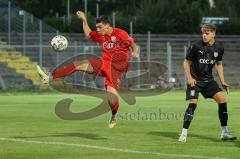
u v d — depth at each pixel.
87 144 25.62
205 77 26.47
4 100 60.50
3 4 88.81
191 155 22.42
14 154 22.64
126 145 25.31
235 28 114.12
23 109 48.34
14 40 86.69
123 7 142.12
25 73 81.44
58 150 23.73
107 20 28.08
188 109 26.33
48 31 88.12
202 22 119.38
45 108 49.47
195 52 26.16
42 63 83.25
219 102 26.72
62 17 122.81
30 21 87.62
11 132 30.67
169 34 108.50
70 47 83.19
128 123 35.97
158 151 23.50
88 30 28.41
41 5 136.12
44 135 29.22
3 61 82.38
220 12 131.75
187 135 29.17
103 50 28.33
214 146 24.95
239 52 103.19
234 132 30.70
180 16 116.69
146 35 101.69
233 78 96.25
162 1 120.19
